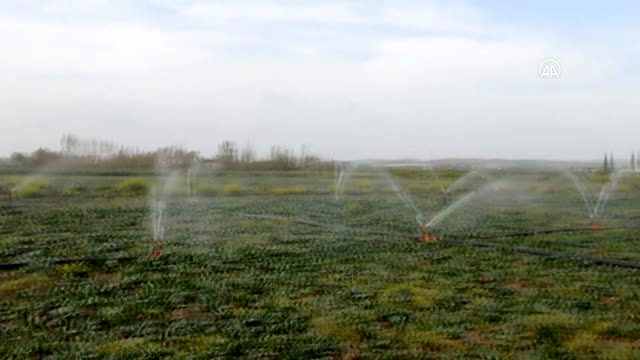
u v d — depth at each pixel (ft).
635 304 33.32
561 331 28.25
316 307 32.55
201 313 31.68
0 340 26.73
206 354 24.75
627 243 56.80
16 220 70.95
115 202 96.48
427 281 39.24
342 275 40.96
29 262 44.37
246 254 49.32
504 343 26.61
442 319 30.32
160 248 51.70
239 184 146.20
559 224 73.41
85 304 32.94
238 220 75.87
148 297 34.68
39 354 25.04
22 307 32.22
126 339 27.02
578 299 34.42
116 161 196.75
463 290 36.86
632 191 137.39
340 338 27.25
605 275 41.42
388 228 68.44
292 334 27.86
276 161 241.96
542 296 35.24
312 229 67.21
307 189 133.69
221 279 39.55
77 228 65.00
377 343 26.53
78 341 26.68
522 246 54.60
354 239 58.85
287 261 46.32
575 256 48.80
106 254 48.19
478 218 79.92
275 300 34.06
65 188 118.32
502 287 37.58
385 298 34.55
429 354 25.18
